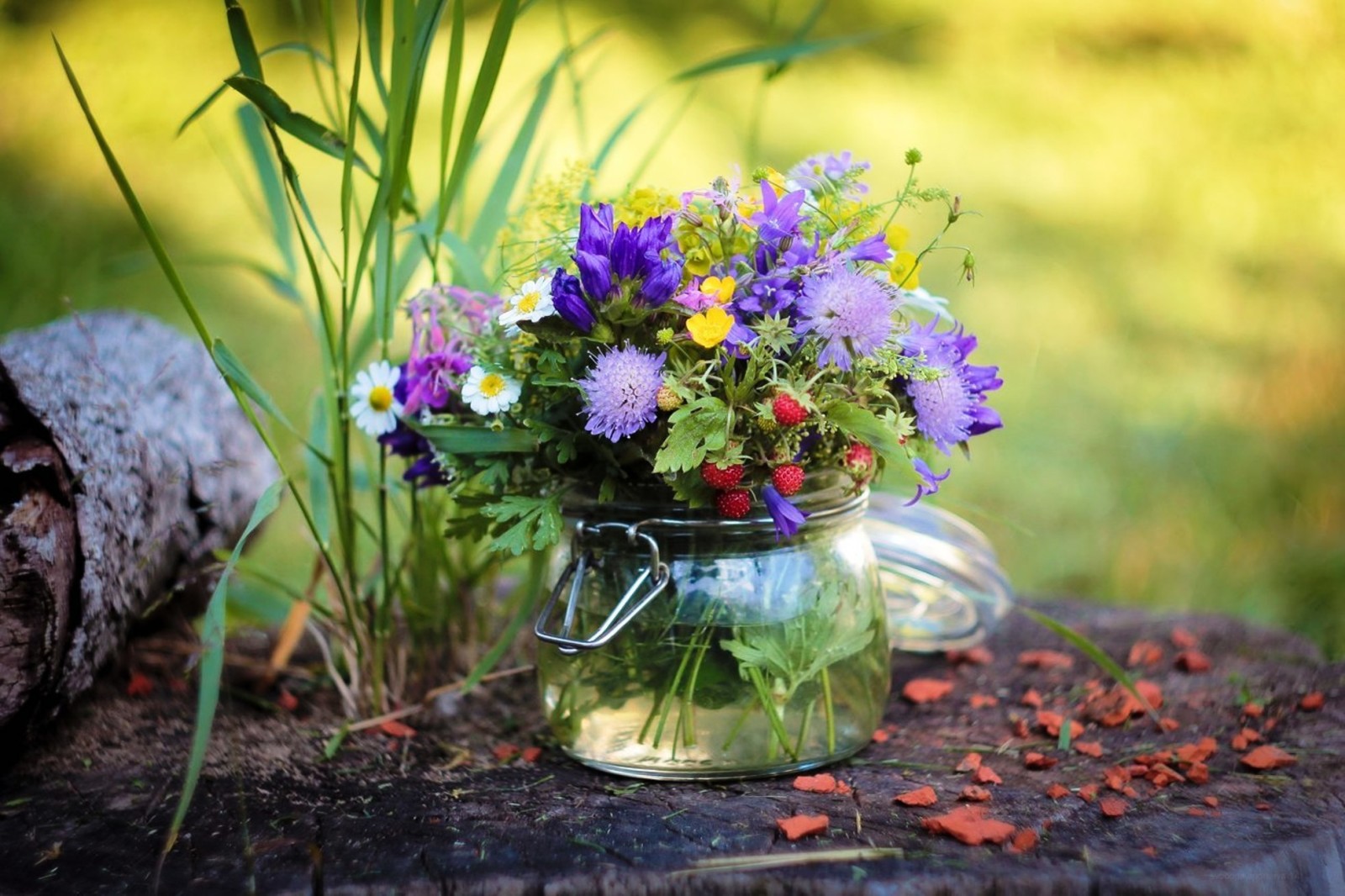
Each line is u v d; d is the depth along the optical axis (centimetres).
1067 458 156
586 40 83
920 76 271
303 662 88
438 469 76
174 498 84
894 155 239
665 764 73
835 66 270
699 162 223
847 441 72
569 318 69
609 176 214
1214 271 213
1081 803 72
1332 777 74
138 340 90
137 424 82
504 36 73
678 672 72
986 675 86
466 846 69
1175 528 141
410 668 84
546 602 74
